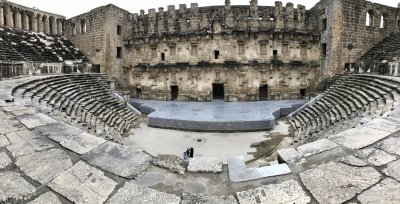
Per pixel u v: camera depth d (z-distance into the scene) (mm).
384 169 5668
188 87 34531
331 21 31500
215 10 32812
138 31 36781
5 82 17609
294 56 33812
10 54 27375
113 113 23500
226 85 33438
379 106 13789
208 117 23219
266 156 16234
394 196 4797
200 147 18016
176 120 22406
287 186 5379
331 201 4863
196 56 33875
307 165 6148
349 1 31781
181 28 33906
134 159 6508
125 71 38000
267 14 33000
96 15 36156
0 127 8320
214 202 5020
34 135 7797
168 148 17859
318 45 34312
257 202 4973
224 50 32969
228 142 19016
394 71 22406
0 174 5809
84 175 5809
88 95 23594
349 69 30484
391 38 33719
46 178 5699
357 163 5988
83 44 38656
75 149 6922
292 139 19359
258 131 21656
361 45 33438
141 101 34500
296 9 33719
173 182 5723
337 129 13297
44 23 40188
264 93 34844
